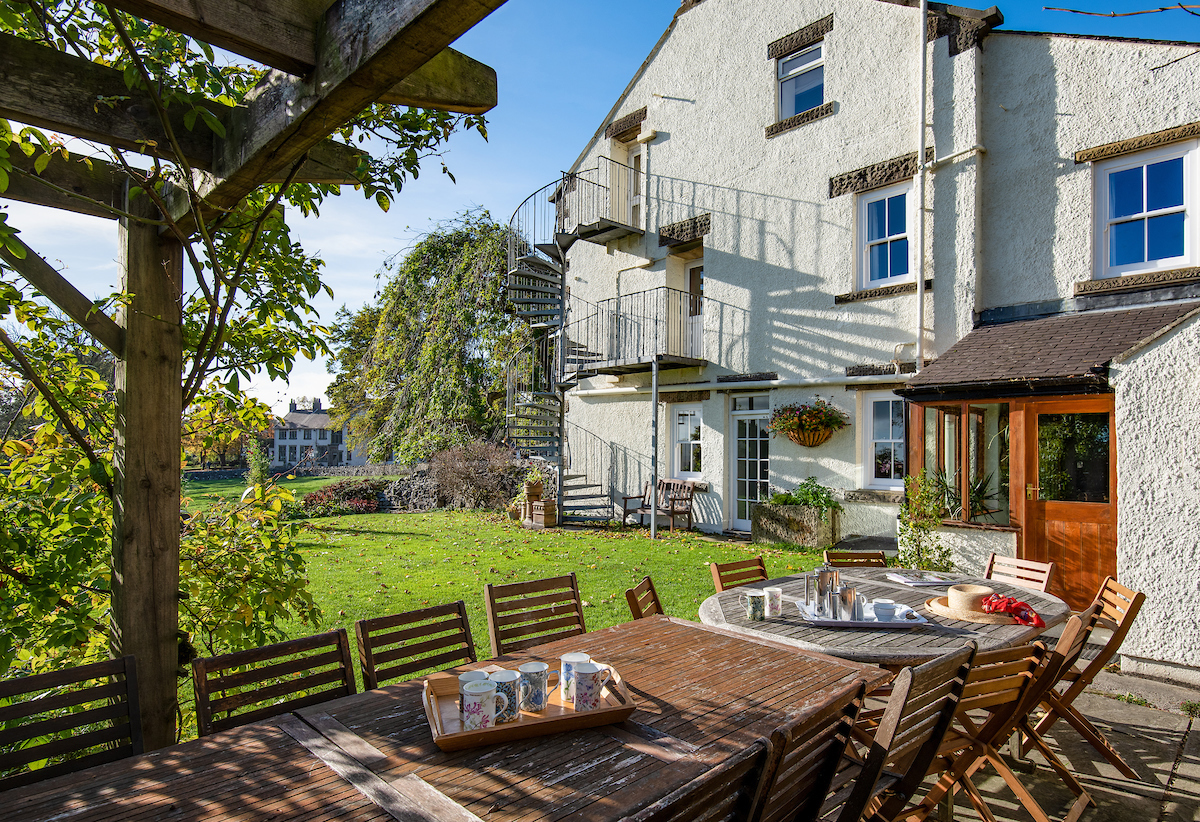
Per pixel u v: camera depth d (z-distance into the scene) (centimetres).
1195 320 460
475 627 582
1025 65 773
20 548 282
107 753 214
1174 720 404
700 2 1173
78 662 325
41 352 317
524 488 1407
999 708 275
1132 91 694
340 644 271
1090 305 716
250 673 244
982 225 805
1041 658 277
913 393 683
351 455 4666
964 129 806
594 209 1390
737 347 1099
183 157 250
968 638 310
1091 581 589
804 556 885
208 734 220
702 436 1163
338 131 318
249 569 335
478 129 341
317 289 362
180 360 309
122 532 289
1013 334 719
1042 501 614
